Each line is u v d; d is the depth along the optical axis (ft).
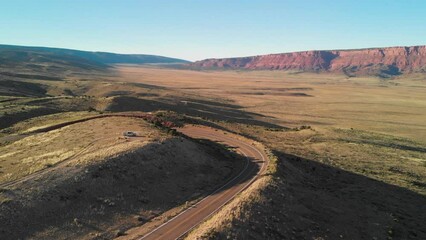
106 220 118.11
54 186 127.85
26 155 178.81
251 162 192.65
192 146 196.03
